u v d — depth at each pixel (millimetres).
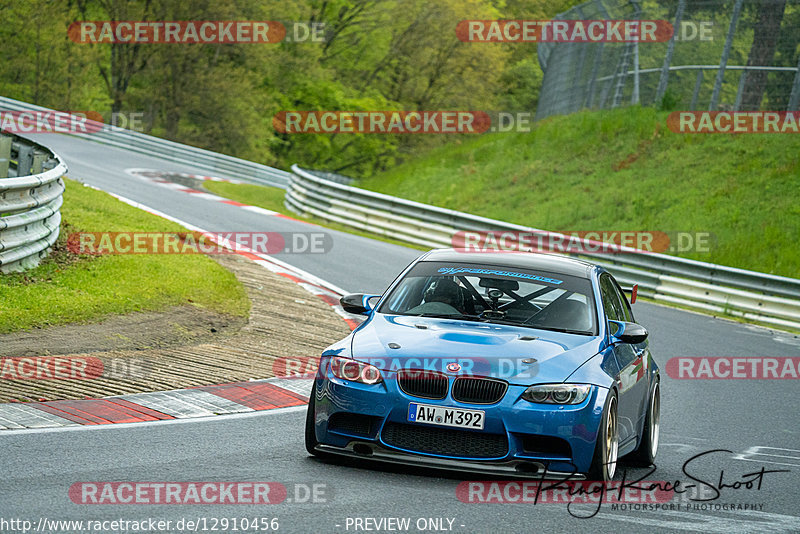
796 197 103500
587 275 27125
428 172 140625
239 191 119938
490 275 26609
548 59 178500
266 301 49875
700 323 65312
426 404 21578
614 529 19141
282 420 28453
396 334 23516
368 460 23703
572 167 125750
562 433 21422
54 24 187625
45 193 44688
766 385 45219
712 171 113438
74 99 192500
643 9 134000
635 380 25453
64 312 37719
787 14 121625
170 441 24516
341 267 67312
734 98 125938
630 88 135750
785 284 70812
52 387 28891
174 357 35156
